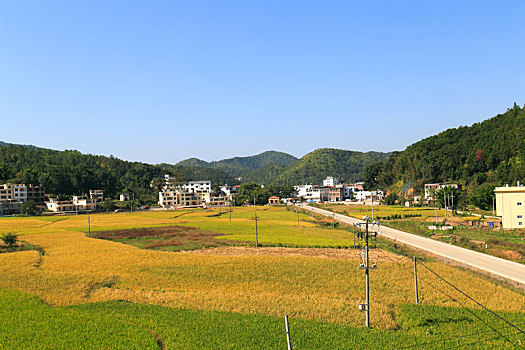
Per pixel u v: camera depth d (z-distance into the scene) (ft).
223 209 633.20
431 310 124.06
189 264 190.90
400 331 109.40
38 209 586.45
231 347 98.73
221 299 137.39
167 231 335.06
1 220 442.50
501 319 116.06
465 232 301.22
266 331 108.37
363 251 120.26
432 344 99.55
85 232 330.54
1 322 114.52
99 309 127.24
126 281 162.40
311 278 164.25
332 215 476.95
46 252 231.50
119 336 104.58
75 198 619.67
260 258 202.28
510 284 155.22
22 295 141.08
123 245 255.29
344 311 124.88
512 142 581.94
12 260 201.05
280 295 142.10
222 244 264.31
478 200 456.45
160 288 153.28
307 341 102.06
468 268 181.68
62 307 129.49
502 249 222.28
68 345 99.35
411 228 338.34
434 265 184.55
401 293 143.33
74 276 169.17
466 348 97.04
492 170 579.89
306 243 256.93
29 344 99.81
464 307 127.13
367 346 99.09
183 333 106.83
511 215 311.88
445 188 484.33
